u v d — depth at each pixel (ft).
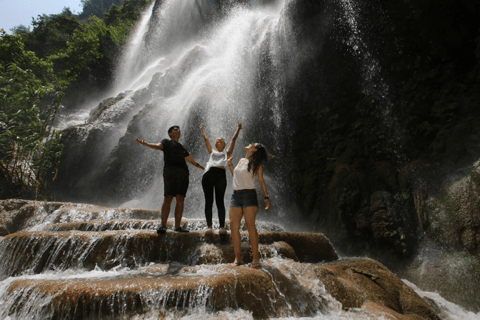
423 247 21.68
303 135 37.14
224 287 10.42
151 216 22.95
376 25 31.71
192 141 43.34
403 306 13.41
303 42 38.63
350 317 11.00
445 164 22.71
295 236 18.10
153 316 9.40
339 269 15.03
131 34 125.90
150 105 51.80
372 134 30.25
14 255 14.98
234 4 74.43
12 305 10.07
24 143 34.81
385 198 25.02
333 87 35.81
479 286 17.16
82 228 17.61
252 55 45.34
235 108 43.14
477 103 24.00
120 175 46.75
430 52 28.17
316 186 32.09
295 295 11.56
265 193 12.91
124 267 13.84
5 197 31.35
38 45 109.70
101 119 60.54
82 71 105.70
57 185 47.39
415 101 27.76
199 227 18.89
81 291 9.62
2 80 44.80
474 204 18.97
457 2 26.73
